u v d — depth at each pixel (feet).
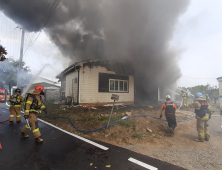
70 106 31.07
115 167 8.99
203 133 14.19
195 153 11.70
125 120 18.30
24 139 13.60
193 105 14.48
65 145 12.30
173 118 15.66
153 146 12.98
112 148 12.03
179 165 9.68
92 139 14.02
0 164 9.05
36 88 13.74
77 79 33.65
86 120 19.48
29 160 9.62
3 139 13.52
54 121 20.76
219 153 11.75
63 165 9.05
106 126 16.38
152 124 18.33
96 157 10.28
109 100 36.50
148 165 9.45
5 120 21.88
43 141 13.14
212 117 24.04
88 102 33.50
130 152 11.41
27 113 12.51
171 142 13.96
